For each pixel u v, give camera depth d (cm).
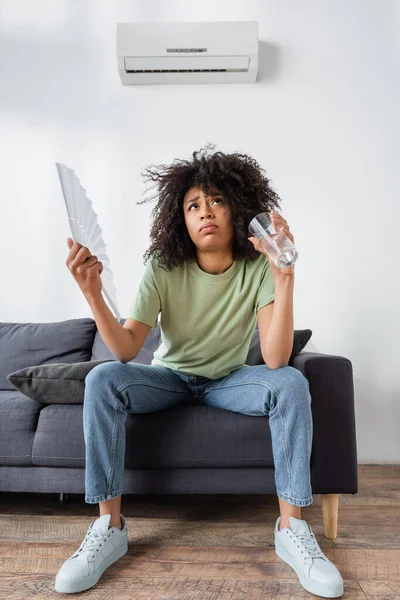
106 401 130
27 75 262
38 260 253
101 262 127
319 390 145
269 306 141
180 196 150
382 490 192
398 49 254
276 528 131
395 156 249
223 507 170
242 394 140
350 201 248
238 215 145
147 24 242
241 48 240
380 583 115
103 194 254
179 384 153
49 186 256
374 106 252
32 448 153
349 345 242
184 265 151
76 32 262
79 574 110
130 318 145
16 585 113
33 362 216
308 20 257
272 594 109
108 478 127
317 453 142
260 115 254
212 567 122
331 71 255
